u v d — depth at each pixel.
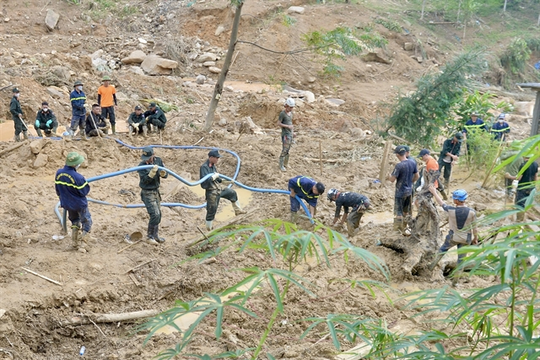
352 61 33.34
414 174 9.95
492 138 14.41
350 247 3.12
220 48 32.69
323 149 16.16
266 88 29.05
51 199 11.31
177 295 8.40
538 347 2.66
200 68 30.73
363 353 6.53
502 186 13.41
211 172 10.18
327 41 16.66
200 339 7.02
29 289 7.82
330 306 7.86
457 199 8.41
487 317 3.59
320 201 11.92
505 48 39.47
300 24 33.97
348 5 38.03
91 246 9.25
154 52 30.94
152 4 35.62
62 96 21.39
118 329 7.59
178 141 15.88
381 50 34.44
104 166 13.74
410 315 7.66
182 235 10.16
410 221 9.40
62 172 8.64
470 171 14.57
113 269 8.62
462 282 8.71
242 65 31.17
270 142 16.53
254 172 13.80
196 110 22.03
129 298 8.17
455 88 17.22
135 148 14.66
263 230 3.09
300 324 7.49
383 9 39.88
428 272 8.88
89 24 32.12
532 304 3.10
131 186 12.51
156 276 8.61
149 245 9.45
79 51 29.64
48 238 9.44
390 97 30.28
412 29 38.22
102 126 15.48
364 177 13.80
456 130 17.92
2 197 11.12
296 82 30.72
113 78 23.83
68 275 8.33
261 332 7.35
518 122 26.23
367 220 11.32
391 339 3.98
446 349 6.71
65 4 32.59
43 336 7.33
